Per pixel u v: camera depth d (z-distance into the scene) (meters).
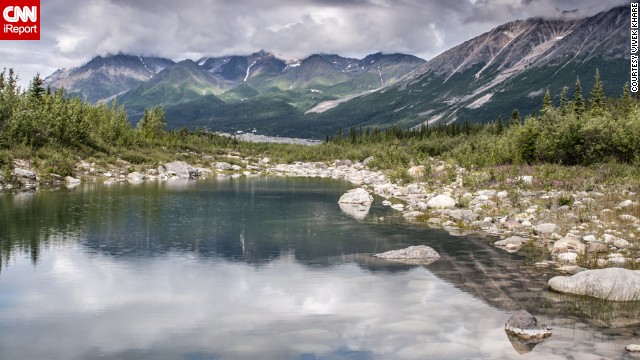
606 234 19.83
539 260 17.58
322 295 13.70
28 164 49.88
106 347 10.02
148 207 32.78
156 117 102.38
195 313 12.16
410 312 12.14
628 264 15.50
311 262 17.80
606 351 9.55
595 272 13.64
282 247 20.48
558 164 47.19
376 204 35.47
